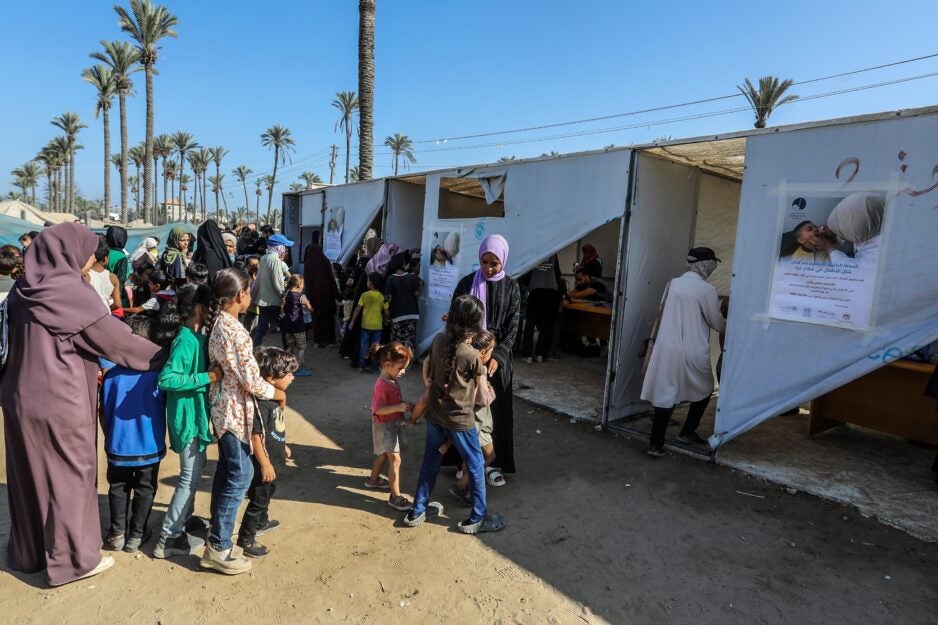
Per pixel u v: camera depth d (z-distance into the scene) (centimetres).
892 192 403
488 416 445
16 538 312
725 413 493
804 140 444
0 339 300
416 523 385
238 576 321
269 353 344
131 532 340
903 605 315
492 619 294
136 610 288
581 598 314
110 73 4072
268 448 344
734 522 404
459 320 366
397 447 410
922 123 390
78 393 298
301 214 1306
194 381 307
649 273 603
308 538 366
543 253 653
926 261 391
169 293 588
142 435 326
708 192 761
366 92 1434
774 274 462
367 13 1412
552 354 935
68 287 291
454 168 783
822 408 583
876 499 441
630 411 616
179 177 8088
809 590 327
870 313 414
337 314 1005
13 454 298
